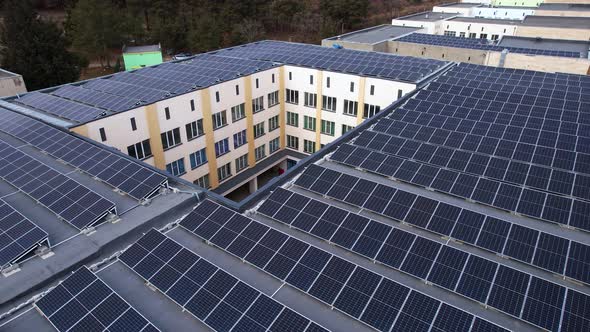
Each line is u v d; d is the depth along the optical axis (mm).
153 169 23672
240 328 13672
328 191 22000
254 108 45250
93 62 87625
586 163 24906
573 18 75125
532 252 16688
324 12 111062
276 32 113188
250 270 16844
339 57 48969
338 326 14102
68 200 20562
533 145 27094
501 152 26922
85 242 18078
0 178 23484
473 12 100625
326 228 18734
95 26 78250
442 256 16312
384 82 41125
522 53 53906
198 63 48719
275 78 46625
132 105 34031
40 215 20125
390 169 24406
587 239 18203
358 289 14938
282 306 14078
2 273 16172
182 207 21141
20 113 33719
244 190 48562
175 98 36188
